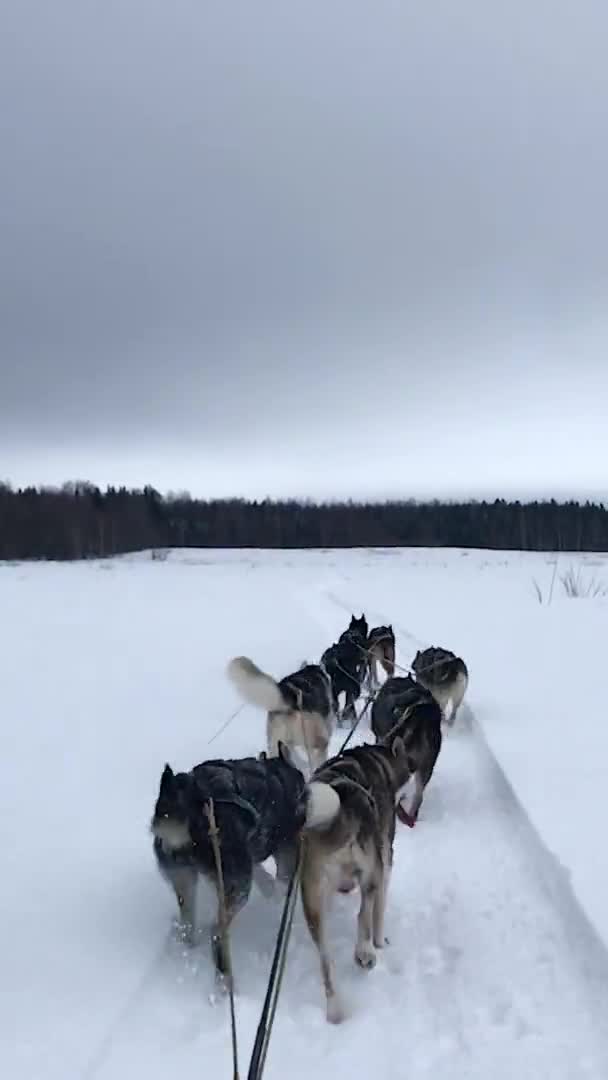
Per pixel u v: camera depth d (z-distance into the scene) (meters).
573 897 2.65
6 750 4.23
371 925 2.46
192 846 2.34
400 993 2.31
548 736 4.56
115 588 14.78
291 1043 2.08
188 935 2.46
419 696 4.01
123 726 4.80
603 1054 2.02
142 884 2.80
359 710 5.91
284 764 2.81
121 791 3.66
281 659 7.18
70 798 3.55
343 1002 2.26
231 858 2.32
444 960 2.47
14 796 3.54
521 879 2.95
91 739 4.50
